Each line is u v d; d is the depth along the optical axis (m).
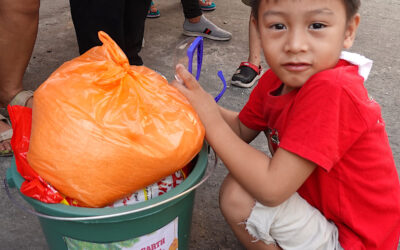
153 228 0.98
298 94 0.96
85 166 0.88
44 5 3.24
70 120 0.89
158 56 2.52
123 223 0.93
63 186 0.90
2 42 1.67
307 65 0.94
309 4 0.88
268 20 0.93
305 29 0.91
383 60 2.55
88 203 0.91
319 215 1.08
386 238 1.08
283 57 0.94
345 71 0.93
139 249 1.00
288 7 0.89
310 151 0.90
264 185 0.96
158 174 0.93
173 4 3.39
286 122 1.01
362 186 1.01
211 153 1.76
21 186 0.94
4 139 1.67
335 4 0.89
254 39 2.24
